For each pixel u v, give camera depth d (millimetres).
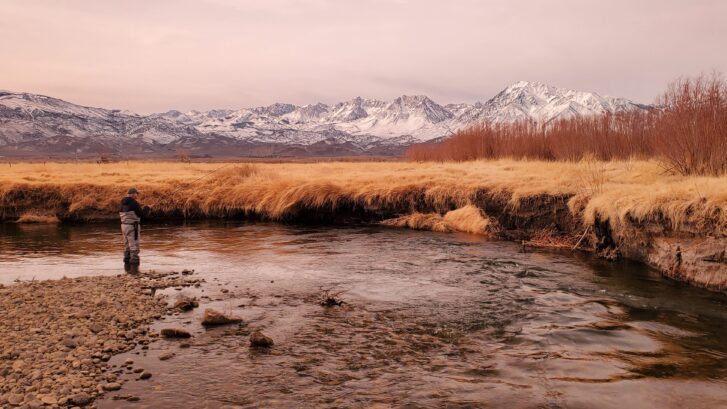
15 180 28297
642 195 15648
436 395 7410
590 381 7832
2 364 8172
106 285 13219
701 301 11852
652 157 27094
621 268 15172
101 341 9305
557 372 8156
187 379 7922
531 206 20688
